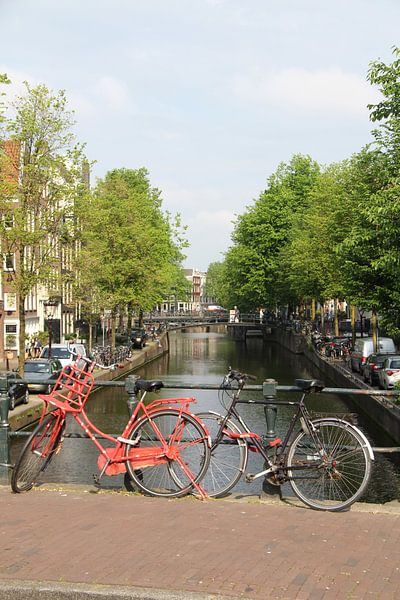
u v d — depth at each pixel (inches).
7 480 294.8
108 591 181.6
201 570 193.9
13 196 1051.3
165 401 285.4
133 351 2223.2
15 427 846.5
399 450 260.7
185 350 2994.6
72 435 291.0
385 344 1528.1
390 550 209.8
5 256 1097.4
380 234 727.1
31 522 239.1
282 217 2824.8
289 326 3043.8
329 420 264.5
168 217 2635.3
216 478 277.1
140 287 1972.2
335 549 210.5
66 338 2080.5
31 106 1054.4
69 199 1107.3
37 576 191.5
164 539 220.1
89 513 250.2
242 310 3782.0
